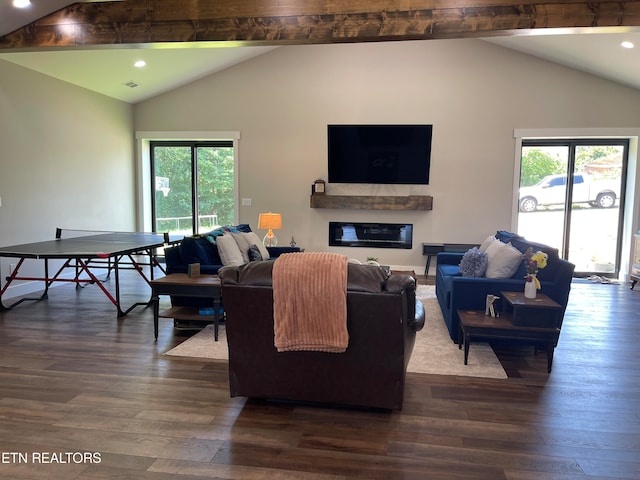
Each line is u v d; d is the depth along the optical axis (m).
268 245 6.05
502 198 6.56
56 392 2.67
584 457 2.06
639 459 2.05
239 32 3.70
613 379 2.95
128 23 3.81
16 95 5.08
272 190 7.02
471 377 2.95
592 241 6.77
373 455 2.05
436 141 6.60
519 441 2.19
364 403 2.40
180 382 2.83
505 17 3.41
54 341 3.60
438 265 5.09
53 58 5.14
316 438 2.19
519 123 6.42
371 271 2.22
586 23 3.34
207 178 7.38
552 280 3.45
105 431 2.24
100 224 6.54
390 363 2.30
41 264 5.49
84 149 6.18
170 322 4.16
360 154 6.68
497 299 3.44
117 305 4.33
